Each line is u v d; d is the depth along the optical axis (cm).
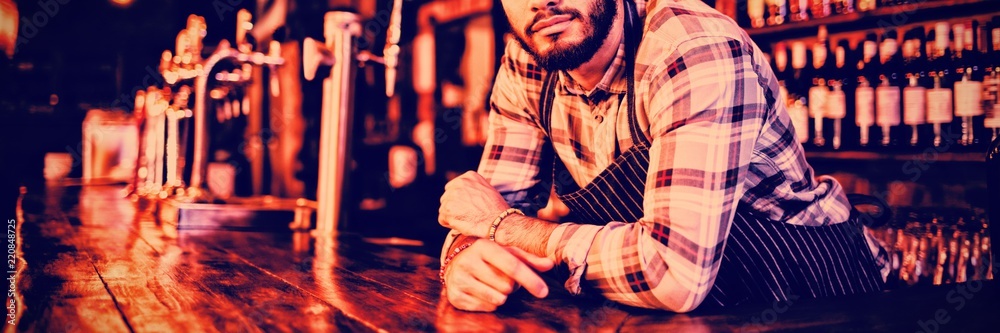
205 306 117
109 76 595
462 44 437
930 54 227
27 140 570
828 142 251
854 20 227
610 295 114
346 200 276
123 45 590
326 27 276
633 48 124
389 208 441
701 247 106
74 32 578
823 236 131
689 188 107
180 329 99
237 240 230
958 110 214
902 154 216
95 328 99
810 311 113
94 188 505
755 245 123
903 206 230
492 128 156
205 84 294
